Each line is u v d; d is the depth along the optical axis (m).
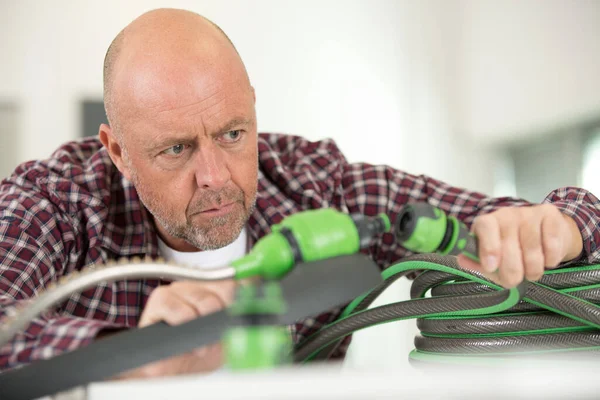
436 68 4.52
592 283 0.98
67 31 3.91
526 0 4.42
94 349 0.66
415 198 1.53
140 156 1.18
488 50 4.57
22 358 0.81
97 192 1.42
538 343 0.99
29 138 3.83
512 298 0.92
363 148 4.42
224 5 4.22
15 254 1.29
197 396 0.47
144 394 0.49
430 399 0.46
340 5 4.39
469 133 4.55
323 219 0.64
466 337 1.02
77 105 3.89
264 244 0.63
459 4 4.54
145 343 0.66
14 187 1.41
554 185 4.37
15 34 3.85
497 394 0.46
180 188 1.18
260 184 1.52
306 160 1.58
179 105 1.12
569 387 0.47
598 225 1.01
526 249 0.82
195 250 1.41
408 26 4.50
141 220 1.44
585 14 4.18
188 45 1.13
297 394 0.46
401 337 4.15
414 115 4.48
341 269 0.62
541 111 4.39
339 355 1.48
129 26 1.22
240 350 0.53
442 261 1.02
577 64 4.21
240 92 1.16
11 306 0.91
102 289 1.38
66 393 0.67
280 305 0.55
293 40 4.34
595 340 0.97
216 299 0.69
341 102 4.39
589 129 4.21
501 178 4.57
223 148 1.17
